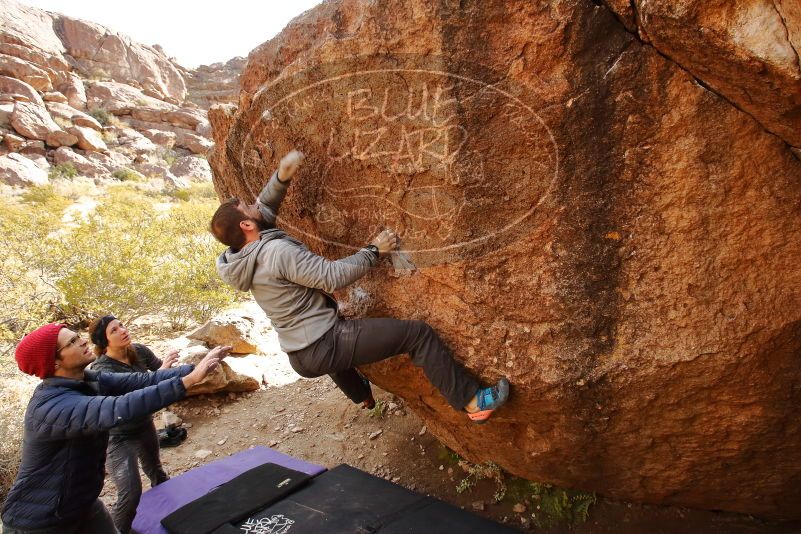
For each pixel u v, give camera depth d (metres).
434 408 2.72
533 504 2.92
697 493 2.52
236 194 2.78
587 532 2.72
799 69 1.26
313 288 2.11
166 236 10.27
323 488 2.71
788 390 1.88
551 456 2.46
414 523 2.40
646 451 2.28
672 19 1.36
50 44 34.97
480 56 1.76
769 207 1.65
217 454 3.82
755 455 2.15
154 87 41.09
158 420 4.29
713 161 1.65
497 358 2.12
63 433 1.94
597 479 2.60
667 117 1.64
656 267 1.82
